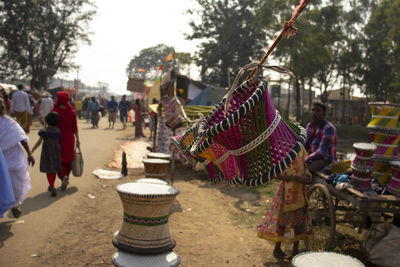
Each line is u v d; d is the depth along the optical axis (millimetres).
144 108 22172
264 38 41469
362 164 4000
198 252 4262
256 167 1726
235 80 1835
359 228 5078
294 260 1701
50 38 41250
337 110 46344
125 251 2520
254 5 40906
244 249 4438
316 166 4961
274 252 4281
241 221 5449
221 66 43031
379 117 4406
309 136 5262
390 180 4406
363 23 35156
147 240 2494
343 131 25328
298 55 27828
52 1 40438
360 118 43938
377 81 35500
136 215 2508
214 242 4590
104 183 7270
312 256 1734
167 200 2516
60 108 6453
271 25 28625
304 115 29375
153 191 2553
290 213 4125
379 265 3951
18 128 4855
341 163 4809
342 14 34344
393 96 34969
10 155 4777
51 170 6012
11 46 38375
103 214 5379
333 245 4633
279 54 29000
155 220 2518
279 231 4117
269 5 28172
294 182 4109
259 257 4234
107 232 4676
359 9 34781
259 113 1673
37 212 5309
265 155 1703
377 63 34438
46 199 5969
